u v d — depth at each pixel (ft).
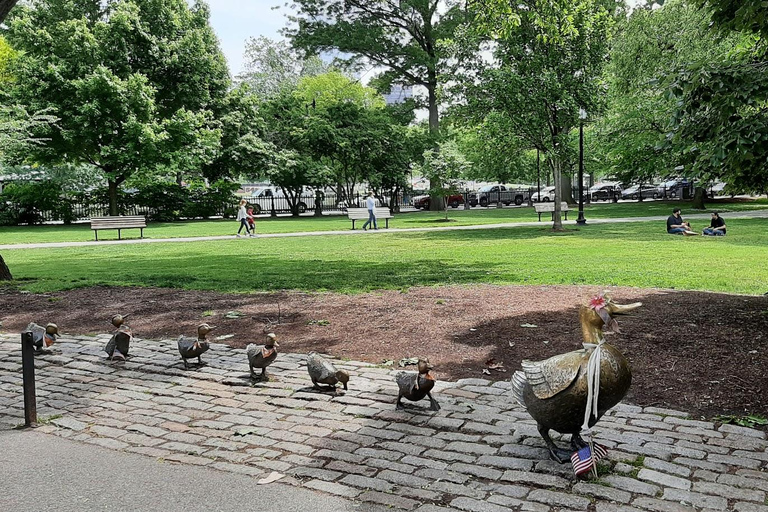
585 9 70.13
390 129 145.07
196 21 135.85
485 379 19.85
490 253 54.65
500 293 33.83
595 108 73.67
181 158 116.26
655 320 25.81
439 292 34.73
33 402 17.11
